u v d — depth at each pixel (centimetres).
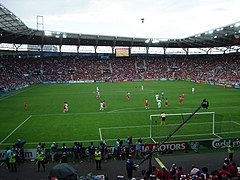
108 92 6469
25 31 7788
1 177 1864
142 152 2272
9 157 1958
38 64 10075
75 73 10088
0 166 2069
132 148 2259
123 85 8244
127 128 3134
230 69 9575
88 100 5253
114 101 5062
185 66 11150
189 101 4909
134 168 1781
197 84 8256
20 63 9756
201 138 2711
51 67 10125
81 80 9681
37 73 9588
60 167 747
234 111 3953
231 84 7231
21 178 1841
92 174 1891
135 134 2895
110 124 3331
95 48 11381
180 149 2331
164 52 12244
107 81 9769
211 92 6166
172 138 2723
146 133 2925
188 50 12331
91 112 4081
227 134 2828
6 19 5956
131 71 10738
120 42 10925
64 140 2728
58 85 8581
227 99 5056
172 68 11119
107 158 2172
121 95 5891
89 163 2097
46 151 2184
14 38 8475
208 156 2205
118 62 11244
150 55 12138
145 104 4519
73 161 2139
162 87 7456
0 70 8712
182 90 6650
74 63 10644
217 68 10150
